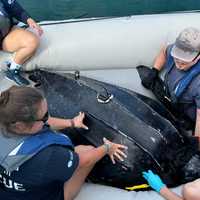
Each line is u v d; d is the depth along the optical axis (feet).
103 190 6.55
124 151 6.47
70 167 5.49
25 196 5.62
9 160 5.14
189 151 6.75
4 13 8.41
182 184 6.61
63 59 8.74
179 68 7.38
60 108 7.19
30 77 8.34
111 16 9.90
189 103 7.45
